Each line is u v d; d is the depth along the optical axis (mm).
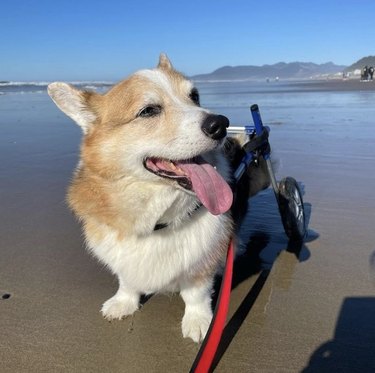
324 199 967
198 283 555
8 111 2818
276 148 1482
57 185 1112
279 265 688
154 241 525
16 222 871
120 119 546
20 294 615
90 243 560
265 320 548
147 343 517
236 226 641
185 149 511
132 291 582
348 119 2176
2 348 504
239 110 2645
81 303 596
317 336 514
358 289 609
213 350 448
